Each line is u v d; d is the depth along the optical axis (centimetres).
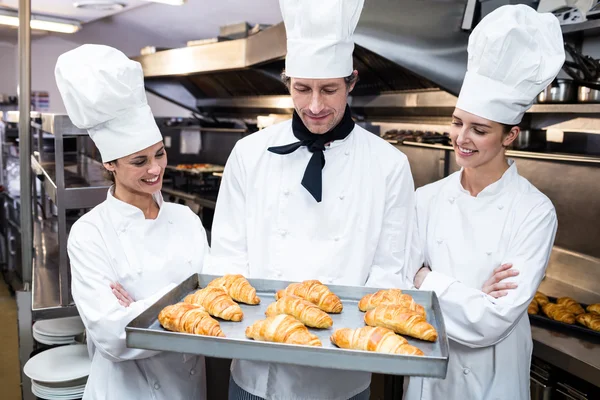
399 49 284
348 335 112
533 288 153
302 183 146
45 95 810
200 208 475
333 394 146
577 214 252
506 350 162
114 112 148
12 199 549
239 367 152
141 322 115
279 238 153
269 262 154
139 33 649
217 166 550
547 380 191
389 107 398
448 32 277
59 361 218
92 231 154
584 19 229
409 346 105
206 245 177
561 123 272
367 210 151
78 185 238
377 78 385
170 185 562
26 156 257
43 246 326
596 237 245
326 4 133
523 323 169
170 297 130
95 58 147
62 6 458
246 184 157
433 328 116
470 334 151
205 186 513
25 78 254
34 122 367
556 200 262
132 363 155
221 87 621
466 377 163
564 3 232
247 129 500
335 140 150
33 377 205
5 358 393
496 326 148
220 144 559
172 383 160
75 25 505
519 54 147
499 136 156
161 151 158
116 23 622
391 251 156
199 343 106
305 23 136
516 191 166
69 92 148
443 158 312
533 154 249
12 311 496
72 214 352
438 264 173
